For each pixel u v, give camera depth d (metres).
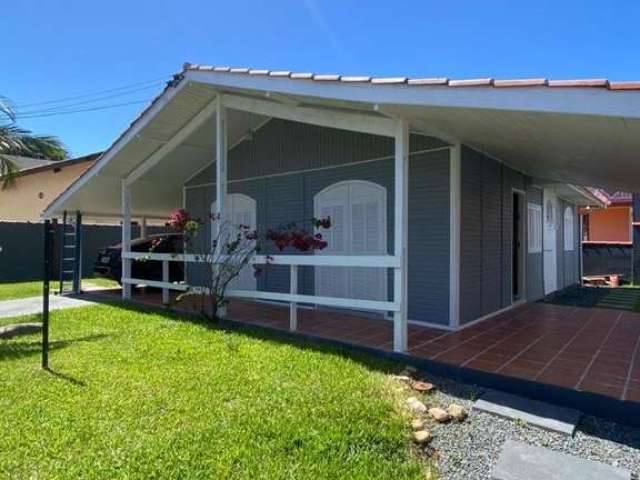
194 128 8.11
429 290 6.81
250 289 9.63
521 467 2.94
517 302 9.02
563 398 3.97
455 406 3.82
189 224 7.85
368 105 5.12
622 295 11.15
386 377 4.51
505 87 3.88
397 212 5.28
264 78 5.90
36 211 19.81
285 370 4.64
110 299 10.10
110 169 9.45
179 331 6.55
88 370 4.68
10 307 9.32
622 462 3.09
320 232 8.34
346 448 3.13
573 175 8.30
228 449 3.09
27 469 2.86
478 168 7.20
